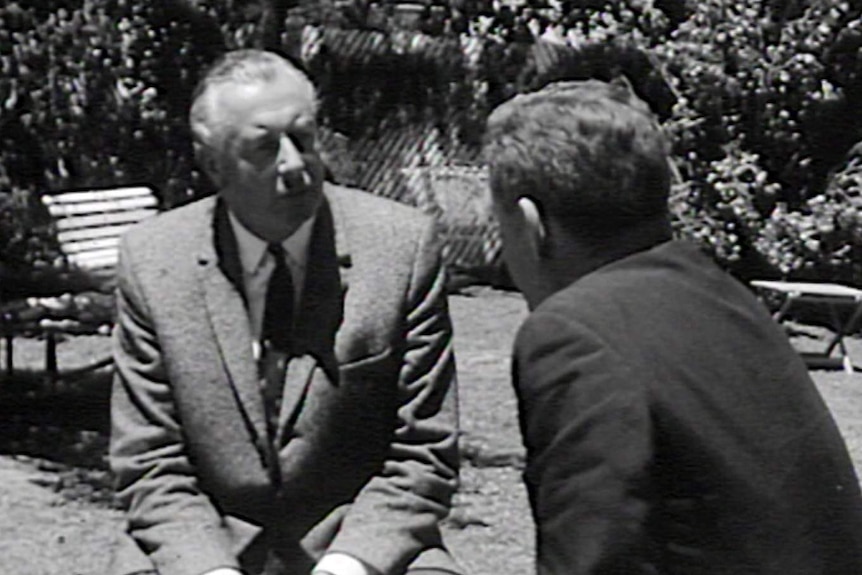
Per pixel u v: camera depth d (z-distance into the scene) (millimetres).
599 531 2578
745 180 15172
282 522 3725
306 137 3674
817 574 2744
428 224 3895
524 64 16984
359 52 17156
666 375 2709
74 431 9828
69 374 11031
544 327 2748
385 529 3664
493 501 8594
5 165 10906
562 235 2883
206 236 3812
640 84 15758
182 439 3756
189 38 11398
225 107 3654
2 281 10438
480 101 17312
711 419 2717
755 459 2734
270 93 3658
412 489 3736
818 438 2816
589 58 16094
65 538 7848
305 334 3742
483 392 11148
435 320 3818
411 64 17328
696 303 2840
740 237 15188
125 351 3816
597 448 2621
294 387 3717
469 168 17641
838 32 15602
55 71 11148
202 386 3697
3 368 11406
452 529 8117
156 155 11516
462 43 17281
